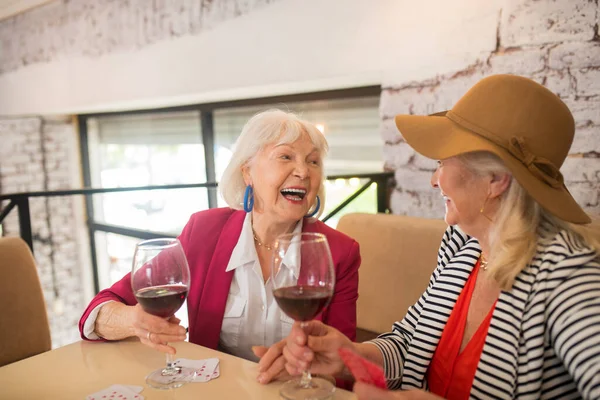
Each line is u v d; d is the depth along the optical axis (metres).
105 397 0.87
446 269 1.09
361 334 1.77
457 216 0.98
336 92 2.78
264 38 2.72
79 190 2.14
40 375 0.98
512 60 1.85
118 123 4.56
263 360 0.96
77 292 5.11
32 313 1.57
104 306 1.14
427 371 1.07
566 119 0.91
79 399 0.88
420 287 1.63
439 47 2.05
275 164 1.21
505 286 0.92
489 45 1.90
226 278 1.26
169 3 3.21
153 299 0.90
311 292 0.85
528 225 0.92
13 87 4.80
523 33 1.81
